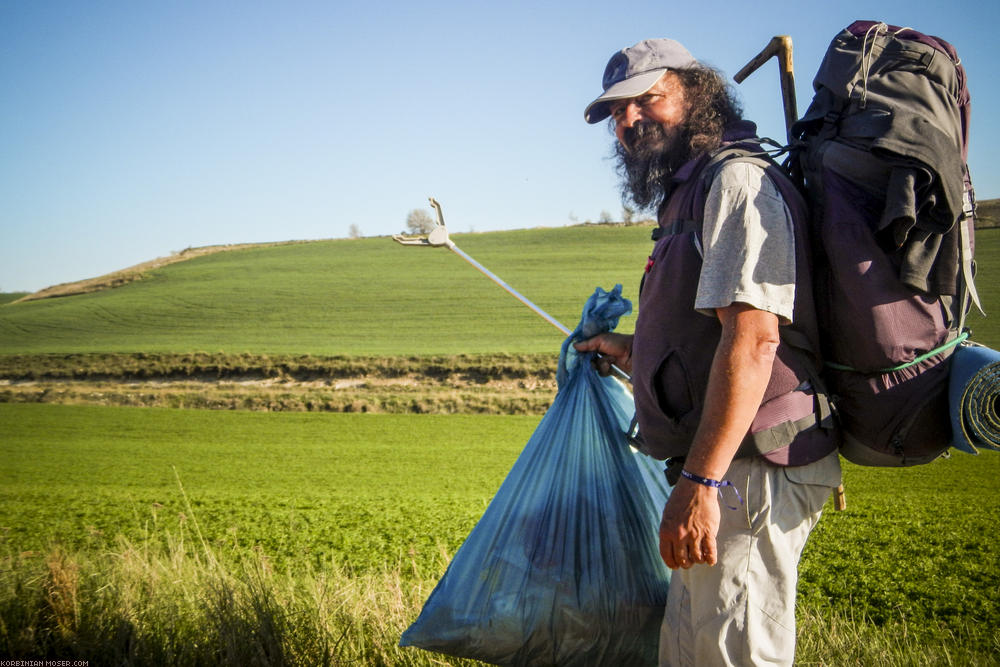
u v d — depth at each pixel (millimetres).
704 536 1697
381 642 2703
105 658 2531
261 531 12328
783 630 1857
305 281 74062
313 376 47062
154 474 23578
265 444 29938
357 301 66250
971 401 1752
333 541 11406
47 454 27297
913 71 1848
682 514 1717
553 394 41469
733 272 1709
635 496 2381
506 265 75438
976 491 19828
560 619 2260
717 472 1700
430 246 2680
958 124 1855
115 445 29406
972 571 9383
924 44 1880
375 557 10164
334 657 2541
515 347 50531
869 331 1763
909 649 3096
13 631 2619
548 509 2352
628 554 2299
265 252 90750
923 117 1746
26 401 42562
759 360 1698
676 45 2146
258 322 61812
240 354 49500
